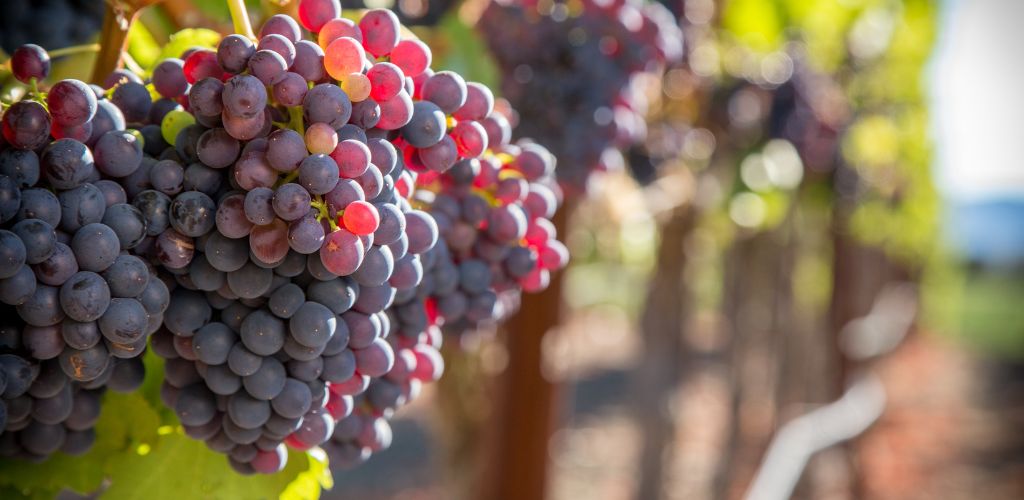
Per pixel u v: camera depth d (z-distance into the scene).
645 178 1.61
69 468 0.67
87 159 0.56
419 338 0.67
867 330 4.64
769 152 2.00
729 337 2.88
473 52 1.02
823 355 3.82
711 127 1.90
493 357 1.66
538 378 1.37
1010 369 7.74
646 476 2.14
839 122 2.65
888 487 4.50
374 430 0.68
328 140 0.56
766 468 2.86
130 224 0.57
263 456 0.63
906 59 3.30
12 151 0.56
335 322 0.59
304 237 0.56
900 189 4.02
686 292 2.11
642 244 2.26
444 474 1.87
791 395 3.44
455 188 0.67
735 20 1.88
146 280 0.57
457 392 1.77
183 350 0.60
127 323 0.56
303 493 0.68
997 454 5.25
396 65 0.61
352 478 4.09
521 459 1.38
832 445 3.51
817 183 2.75
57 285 0.56
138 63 0.75
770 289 3.12
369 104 0.58
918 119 3.65
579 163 1.04
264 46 0.57
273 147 0.56
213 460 0.68
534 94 1.03
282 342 0.59
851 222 3.49
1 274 0.55
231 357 0.59
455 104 0.62
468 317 0.70
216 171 0.58
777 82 1.98
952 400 6.48
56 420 0.60
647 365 2.13
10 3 0.73
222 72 0.58
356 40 0.59
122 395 0.68
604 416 5.11
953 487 4.67
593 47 1.04
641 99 1.12
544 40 1.03
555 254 0.71
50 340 0.57
